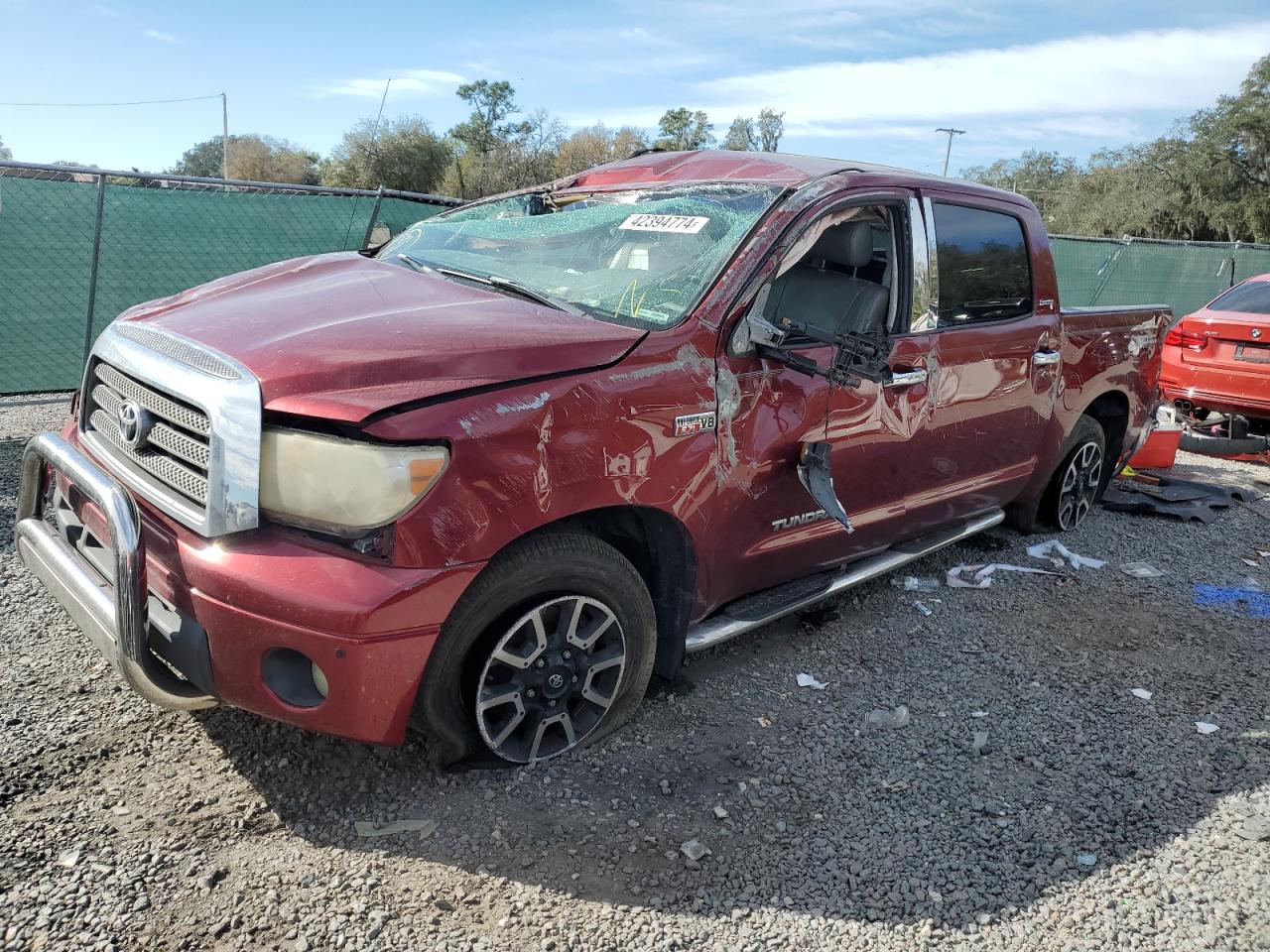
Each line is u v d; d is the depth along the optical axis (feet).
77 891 7.52
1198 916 8.31
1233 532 20.21
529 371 8.46
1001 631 14.23
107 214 24.82
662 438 9.36
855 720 11.25
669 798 9.37
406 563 7.74
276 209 27.30
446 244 12.68
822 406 11.17
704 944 7.59
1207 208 154.40
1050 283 15.51
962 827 9.34
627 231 11.46
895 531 13.44
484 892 7.92
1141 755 10.95
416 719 8.61
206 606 7.78
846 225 11.36
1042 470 16.97
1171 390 28.55
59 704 10.03
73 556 8.95
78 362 25.25
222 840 8.25
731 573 10.96
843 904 8.16
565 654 9.34
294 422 7.80
